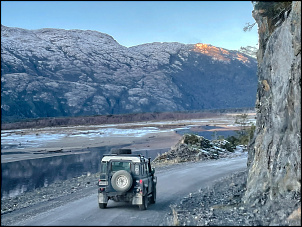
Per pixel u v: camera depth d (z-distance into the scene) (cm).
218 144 4909
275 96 1357
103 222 1214
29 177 3875
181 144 4397
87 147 7819
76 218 1325
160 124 18100
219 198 1620
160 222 1171
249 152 2038
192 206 1491
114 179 1419
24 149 7556
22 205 2012
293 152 1146
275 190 1181
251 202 1273
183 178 2538
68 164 5053
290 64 1255
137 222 1193
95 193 2122
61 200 1998
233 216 1140
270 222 998
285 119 1247
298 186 1094
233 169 2969
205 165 3378
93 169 4475
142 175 1454
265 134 1419
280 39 1405
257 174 1368
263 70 1628
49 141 9550
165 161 4038
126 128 15212
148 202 1616
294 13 1234
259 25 1859
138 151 6531
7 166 4888
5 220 1494
